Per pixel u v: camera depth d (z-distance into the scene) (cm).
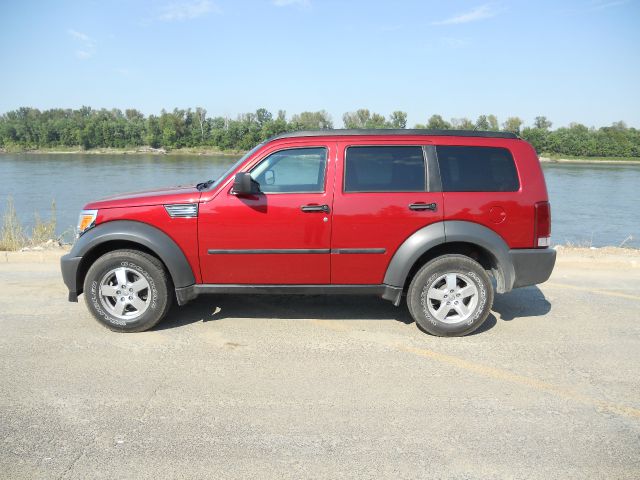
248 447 303
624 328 517
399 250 470
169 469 281
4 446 300
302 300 600
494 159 480
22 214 2134
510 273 474
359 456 295
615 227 2172
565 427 329
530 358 438
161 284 477
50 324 510
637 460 294
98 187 3450
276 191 470
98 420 331
